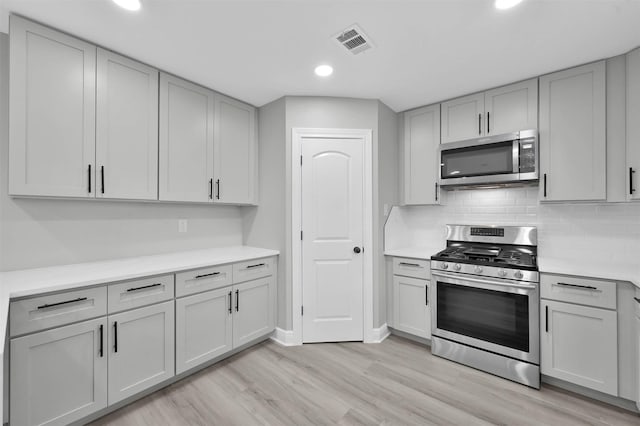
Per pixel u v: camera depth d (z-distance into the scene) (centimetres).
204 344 215
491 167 241
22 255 180
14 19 156
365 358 241
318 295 267
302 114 264
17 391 137
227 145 262
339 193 268
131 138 200
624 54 195
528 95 230
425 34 176
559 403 184
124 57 197
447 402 186
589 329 185
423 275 259
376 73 224
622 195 195
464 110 262
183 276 202
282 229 266
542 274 201
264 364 230
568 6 151
